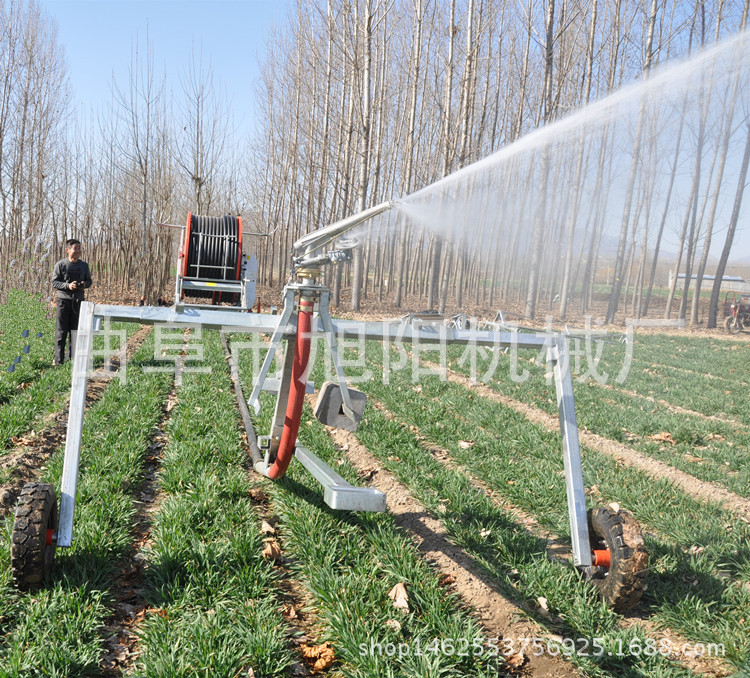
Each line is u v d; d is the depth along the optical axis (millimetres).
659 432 8344
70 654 3109
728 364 16547
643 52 25203
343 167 27969
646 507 5480
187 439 6559
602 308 36281
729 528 5152
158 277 24516
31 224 24781
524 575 4141
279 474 4879
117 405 7809
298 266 4047
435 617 3572
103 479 5277
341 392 4207
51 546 3725
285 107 32625
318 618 3707
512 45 32438
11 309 17766
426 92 32281
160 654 3180
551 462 6754
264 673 3143
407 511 5305
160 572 3900
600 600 3865
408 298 34969
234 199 31281
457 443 7273
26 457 5926
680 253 32219
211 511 4809
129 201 28234
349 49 25297
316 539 4484
